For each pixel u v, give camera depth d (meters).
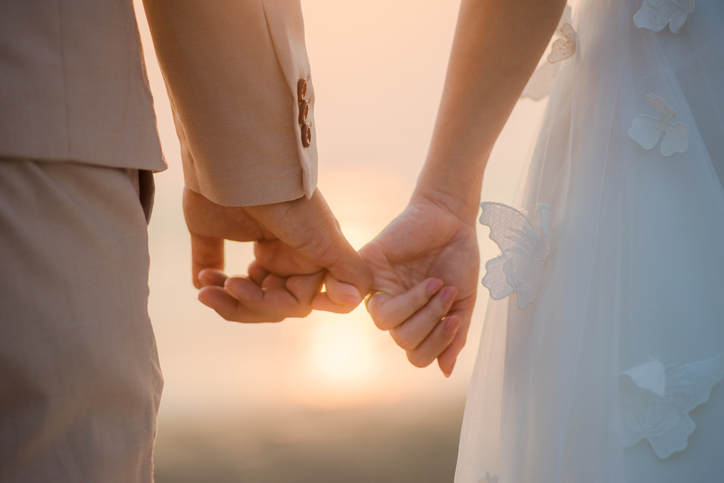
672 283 0.66
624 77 0.70
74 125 0.60
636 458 0.64
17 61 0.58
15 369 0.58
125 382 0.62
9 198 0.58
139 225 0.64
